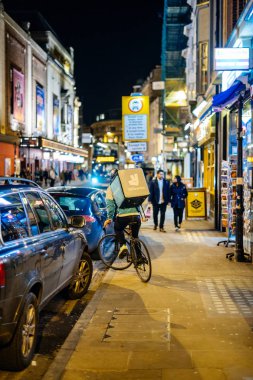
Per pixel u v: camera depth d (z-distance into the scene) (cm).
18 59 4081
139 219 870
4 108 3734
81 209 984
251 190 979
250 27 989
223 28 1394
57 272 596
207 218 1819
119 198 847
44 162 4984
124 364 476
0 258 424
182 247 1156
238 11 1377
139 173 852
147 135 1991
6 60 3750
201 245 1187
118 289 763
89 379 445
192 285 785
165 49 4228
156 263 961
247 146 1047
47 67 5216
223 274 862
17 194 528
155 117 6869
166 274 864
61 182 5100
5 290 424
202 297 714
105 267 993
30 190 574
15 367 468
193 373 453
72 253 673
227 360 482
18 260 453
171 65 4247
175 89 4125
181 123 3916
